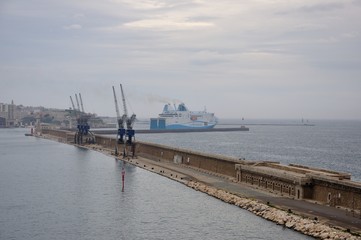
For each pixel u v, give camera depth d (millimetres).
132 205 148375
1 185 189000
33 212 140750
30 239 114500
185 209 141000
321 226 110688
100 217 133750
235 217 129625
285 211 127562
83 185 187875
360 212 124250
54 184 190875
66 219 132250
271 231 114875
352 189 128375
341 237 102188
